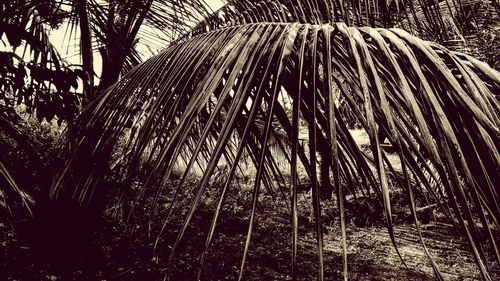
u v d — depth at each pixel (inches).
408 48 31.3
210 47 42.1
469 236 25.4
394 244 24.9
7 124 80.5
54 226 115.3
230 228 258.5
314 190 28.1
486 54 128.5
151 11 92.9
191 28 85.9
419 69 28.9
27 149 87.0
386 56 30.4
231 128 31.0
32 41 73.1
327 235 291.9
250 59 34.4
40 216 112.1
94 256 146.4
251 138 47.2
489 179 28.8
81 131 58.9
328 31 34.3
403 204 326.0
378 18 52.3
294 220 28.0
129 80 54.4
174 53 50.9
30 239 124.6
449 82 28.2
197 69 39.7
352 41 31.3
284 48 33.2
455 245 289.0
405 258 268.1
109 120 49.5
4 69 68.4
